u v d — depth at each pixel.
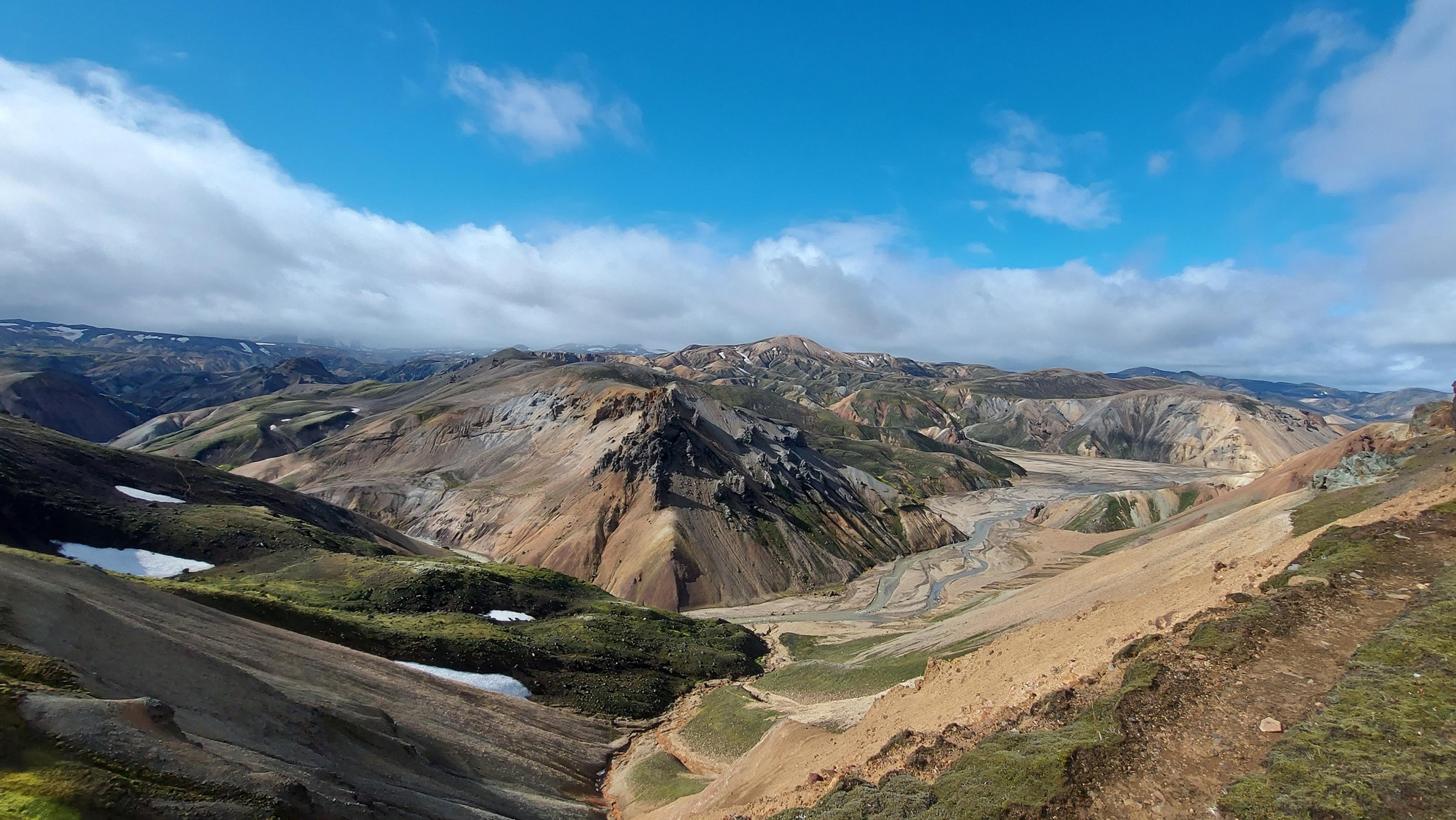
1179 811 18.30
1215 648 25.80
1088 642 34.28
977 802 20.41
